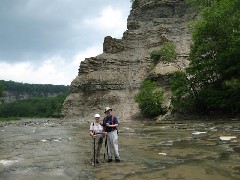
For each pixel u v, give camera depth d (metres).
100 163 13.27
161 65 56.44
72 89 63.88
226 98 35.56
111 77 61.94
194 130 24.22
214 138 18.83
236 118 33.28
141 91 47.69
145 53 65.56
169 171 11.09
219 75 37.66
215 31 36.59
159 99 45.00
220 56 35.12
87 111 59.09
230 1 36.88
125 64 64.50
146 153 15.23
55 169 12.36
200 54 37.31
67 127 38.59
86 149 17.77
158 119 43.41
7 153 17.16
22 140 24.16
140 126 32.91
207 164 11.92
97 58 66.44
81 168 12.38
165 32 69.12
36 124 51.69
